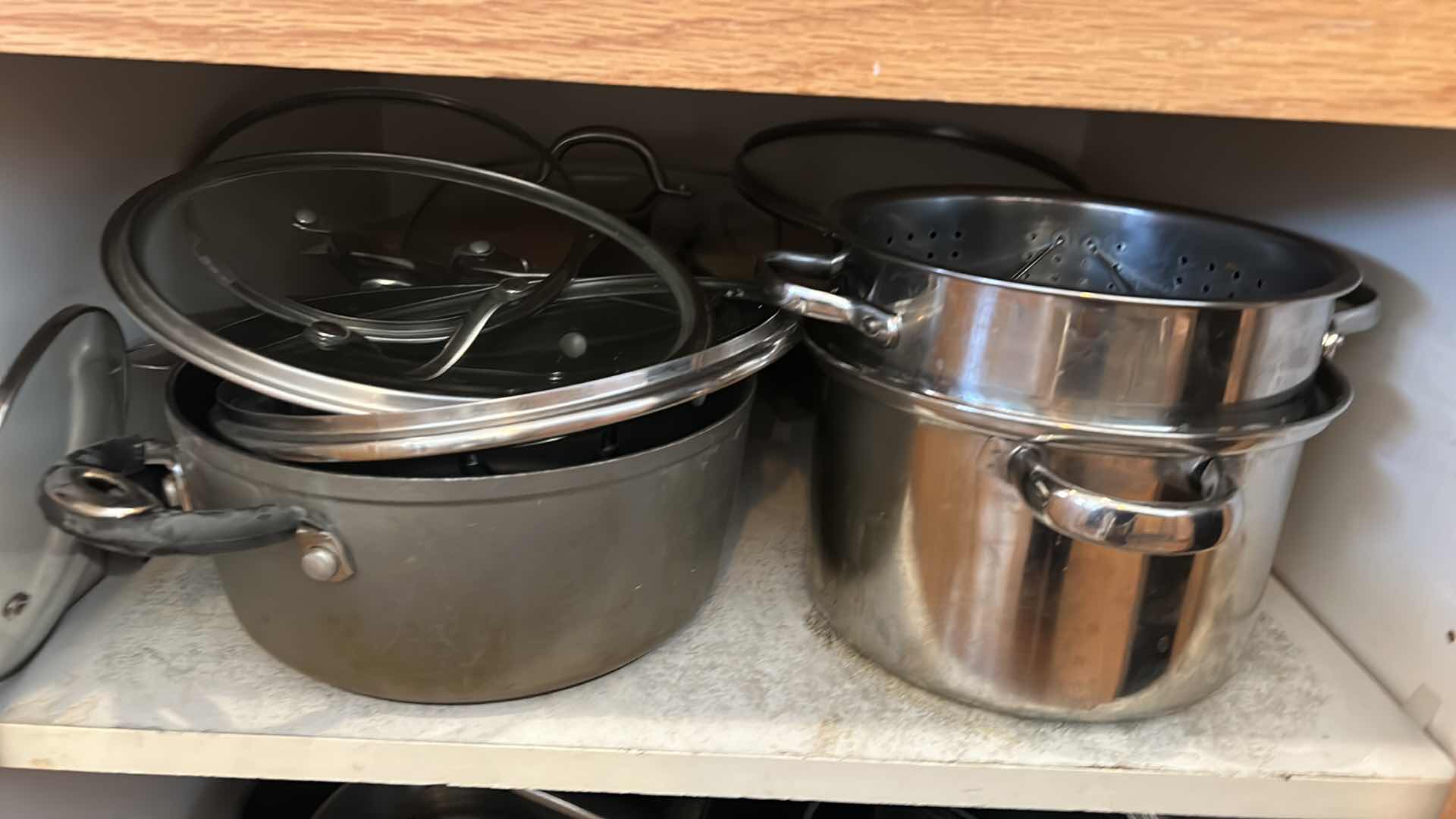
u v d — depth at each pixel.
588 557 0.38
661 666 0.45
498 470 0.41
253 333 0.41
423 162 0.49
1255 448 0.37
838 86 0.30
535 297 0.43
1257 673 0.48
